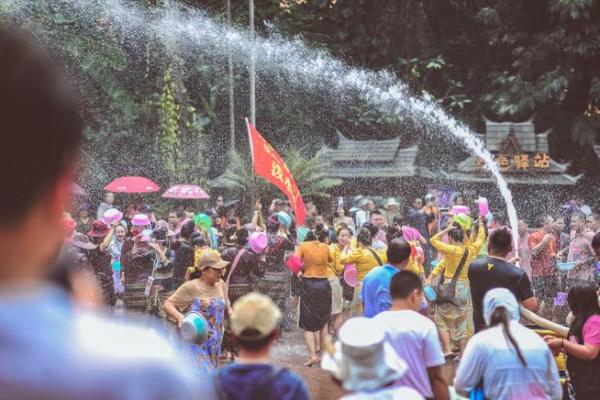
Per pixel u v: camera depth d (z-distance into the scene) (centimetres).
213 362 1395
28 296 201
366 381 677
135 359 200
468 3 5666
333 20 5531
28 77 202
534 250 2823
